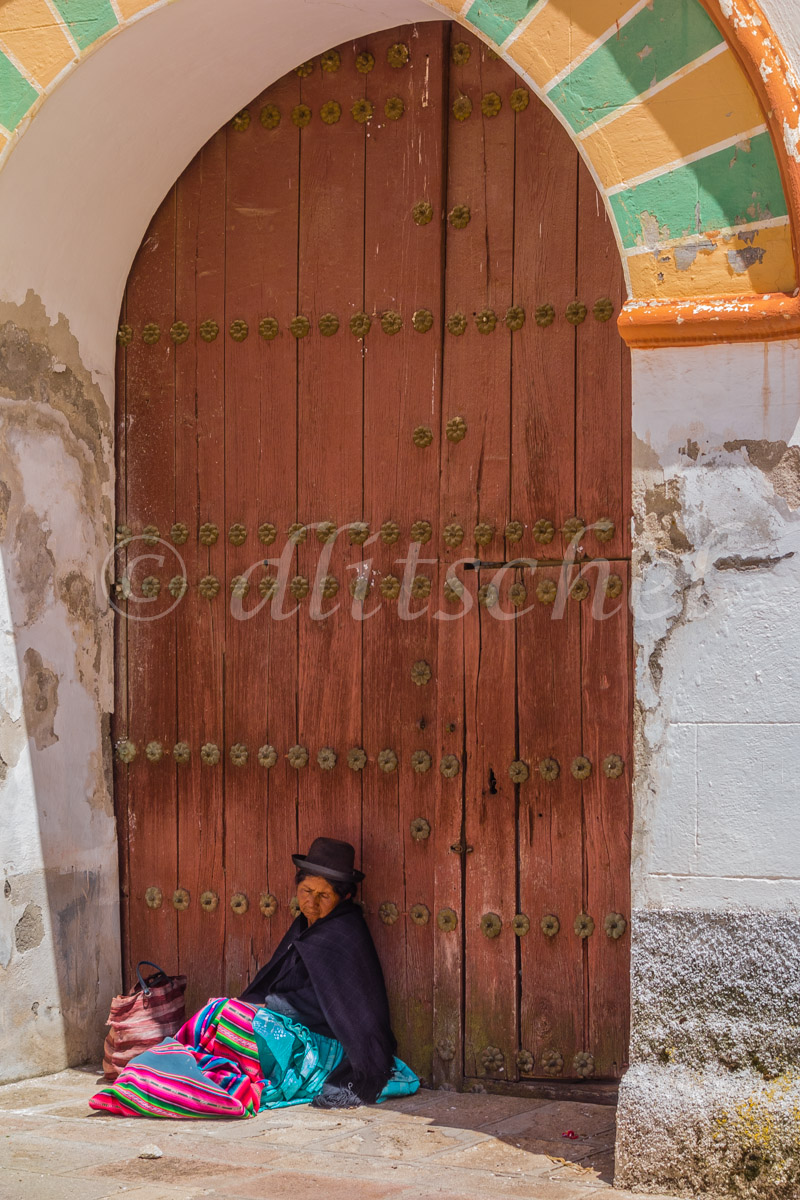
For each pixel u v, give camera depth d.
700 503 4.07
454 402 5.32
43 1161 4.19
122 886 5.75
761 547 4.01
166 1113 4.70
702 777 4.02
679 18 4.11
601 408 5.11
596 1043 4.96
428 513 5.34
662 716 4.07
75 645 5.57
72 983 5.46
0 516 5.18
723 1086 3.89
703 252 4.07
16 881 5.20
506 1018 5.07
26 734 5.28
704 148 4.08
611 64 4.18
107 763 5.73
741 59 4.01
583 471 5.12
